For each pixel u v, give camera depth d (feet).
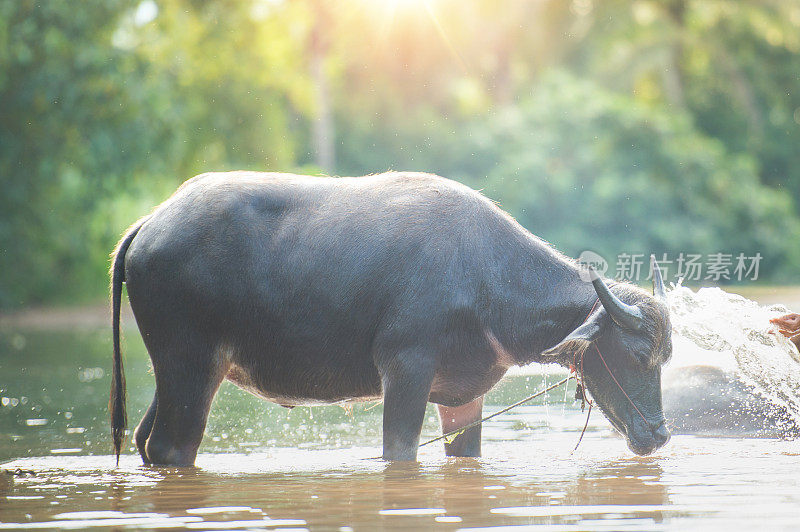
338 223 90.63
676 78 519.19
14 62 312.71
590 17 538.47
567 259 93.20
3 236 362.94
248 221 91.09
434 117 529.04
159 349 91.66
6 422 122.83
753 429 109.60
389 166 533.55
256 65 395.14
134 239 94.17
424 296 87.86
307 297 89.86
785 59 541.75
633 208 432.66
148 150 339.57
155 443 91.45
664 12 517.96
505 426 116.47
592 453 95.20
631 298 87.45
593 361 88.69
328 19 488.44
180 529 62.03
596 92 474.08
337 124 542.98
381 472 82.79
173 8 356.18
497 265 90.33
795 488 72.38
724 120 534.37
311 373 91.76
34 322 347.36
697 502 67.51
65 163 347.77
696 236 431.84
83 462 93.25
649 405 87.45
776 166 536.42
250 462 91.91
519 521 62.34
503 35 548.31
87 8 315.17
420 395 87.97
